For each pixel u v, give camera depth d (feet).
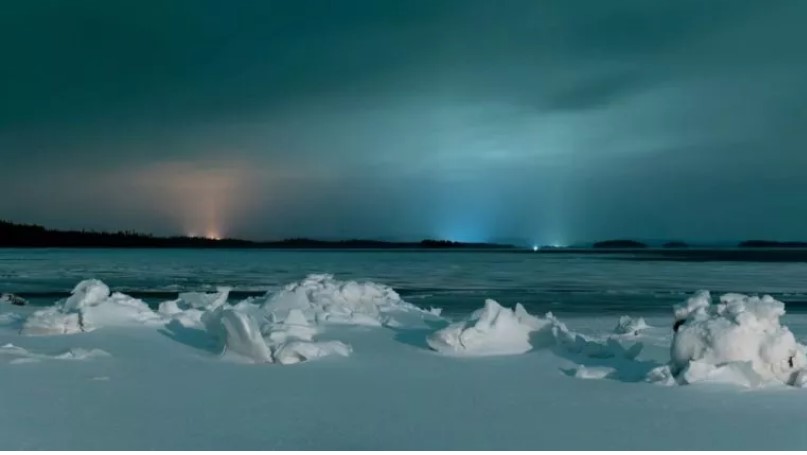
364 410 19.84
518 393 22.03
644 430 17.80
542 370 25.80
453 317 57.88
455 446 16.40
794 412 19.47
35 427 17.84
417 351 29.68
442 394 21.89
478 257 317.42
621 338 36.22
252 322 27.76
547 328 30.12
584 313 63.87
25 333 33.47
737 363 22.91
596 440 16.92
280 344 28.40
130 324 35.32
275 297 41.11
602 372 24.66
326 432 17.57
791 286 109.19
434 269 169.99
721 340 23.52
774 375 23.38
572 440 16.92
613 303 75.77
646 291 95.14
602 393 21.98
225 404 20.45
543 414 19.42
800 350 23.54
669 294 89.56
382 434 17.42
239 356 27.78
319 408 20.04
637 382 23.49
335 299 41.14
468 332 29.45
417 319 39.63
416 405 20.43
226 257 288.10
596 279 127.03
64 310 36.22
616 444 16.60
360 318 37.58
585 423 18.48
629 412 19.60
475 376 24.75
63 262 210.18
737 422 18.54
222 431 17.60
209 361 27.32
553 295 87.86
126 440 16.76
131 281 117.60
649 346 32.91
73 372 25.05
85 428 17.78
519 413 19.53
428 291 94.99
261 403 20.59
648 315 60.85
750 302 24.61
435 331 32.48
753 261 244.63
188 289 99.25
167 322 35.88
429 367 26.32
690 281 121.49
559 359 27.68
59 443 16.46
